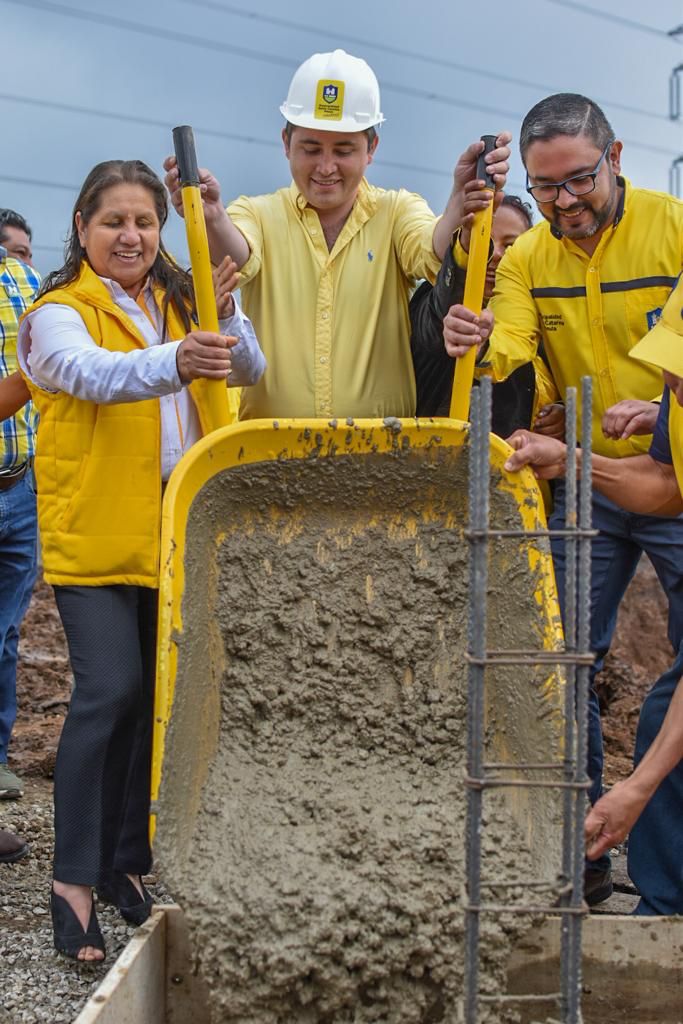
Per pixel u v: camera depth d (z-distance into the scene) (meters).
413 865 2.53
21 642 7.41
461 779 2.81
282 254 3.42
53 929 3.04
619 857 4.07
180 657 2.59
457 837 2.61
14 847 3.78
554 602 2.71
